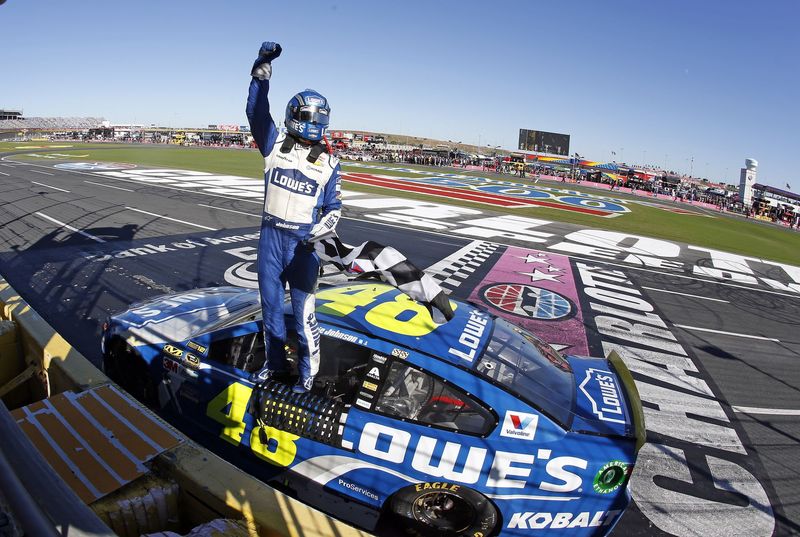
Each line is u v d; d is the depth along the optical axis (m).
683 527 3.45
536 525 2.79
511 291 9.06
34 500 1.09
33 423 2.57
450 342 3.02
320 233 2.33
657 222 23.78
